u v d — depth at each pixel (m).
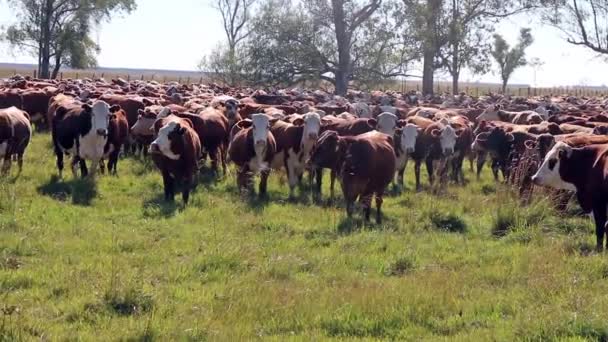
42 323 8.66
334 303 9.38
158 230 13.66
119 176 19.56
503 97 57.19
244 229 13.91
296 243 13.03
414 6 56.38
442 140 20.33
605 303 9.06
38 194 16.33
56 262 11.26
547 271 10.85
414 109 32.81
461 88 124.25
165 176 16.61
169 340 8.19
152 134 22.41
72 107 19.27
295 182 18.38
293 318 8.97
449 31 57.47
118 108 19.72
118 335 8.27
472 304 9.45
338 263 11.70
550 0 58.56
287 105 30.25
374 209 16.41
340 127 20.33
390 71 57.78
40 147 24.05
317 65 57.34
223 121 21.23
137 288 9.49
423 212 15.30
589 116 28.77
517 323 8.54
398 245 12.94
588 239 13.45
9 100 30.02
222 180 19.53
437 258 12.29
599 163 13.02
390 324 8.82
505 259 12.03
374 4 56.47
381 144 15.34
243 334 8.41
